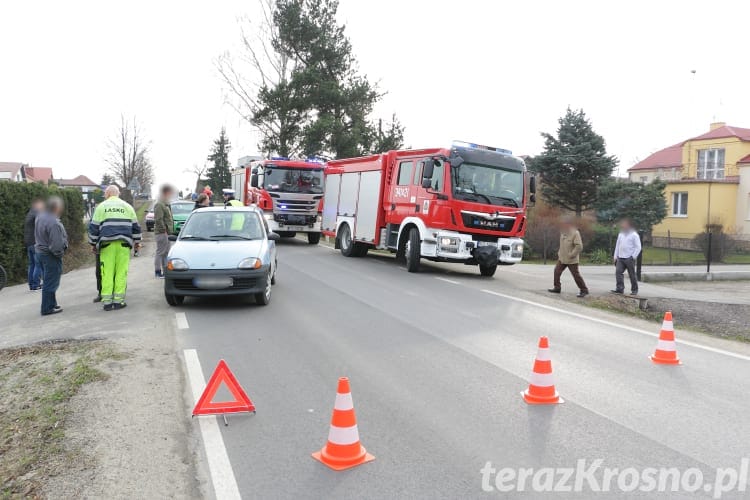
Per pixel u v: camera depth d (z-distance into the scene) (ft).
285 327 26.17
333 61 118.32
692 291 49.62
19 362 20.85
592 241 90.48
